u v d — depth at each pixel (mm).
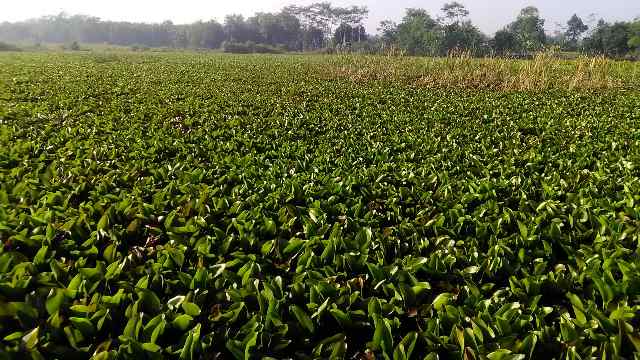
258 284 3127
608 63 21047
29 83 15969
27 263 3156
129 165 5867
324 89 16625
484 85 18062
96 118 9242
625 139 8164
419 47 78188
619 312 2668
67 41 143625
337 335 2596
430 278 3344
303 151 6887
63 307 2770
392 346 2555
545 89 16875
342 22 117875
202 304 2941
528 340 2510
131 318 2564
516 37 67812
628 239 3842
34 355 2297
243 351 2473
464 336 2547
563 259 3713
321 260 3484
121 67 26188
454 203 4715
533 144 7809
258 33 125312
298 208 4477
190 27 129625
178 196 4672
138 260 3490
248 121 9734
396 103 13430
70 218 3947
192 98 13164
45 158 6078
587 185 5383
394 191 5027
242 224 4039
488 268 3334
